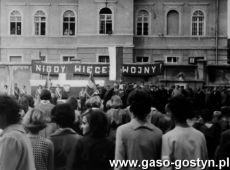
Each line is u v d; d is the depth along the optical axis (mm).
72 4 59156
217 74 48156
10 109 7742
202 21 58688
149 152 8555
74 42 59188
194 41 58531
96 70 45875
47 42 59250
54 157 9516
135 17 58938
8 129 7691
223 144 9117
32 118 9156
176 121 8641
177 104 8578
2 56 59312
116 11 57719
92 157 8594
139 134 8602
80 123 15070
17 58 59469
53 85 43656
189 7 58688
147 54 58719
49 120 13266
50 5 59312
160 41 58719
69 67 45688
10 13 59438
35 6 59344
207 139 12781
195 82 47438
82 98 23531
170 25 59000
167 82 47344
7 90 40156
